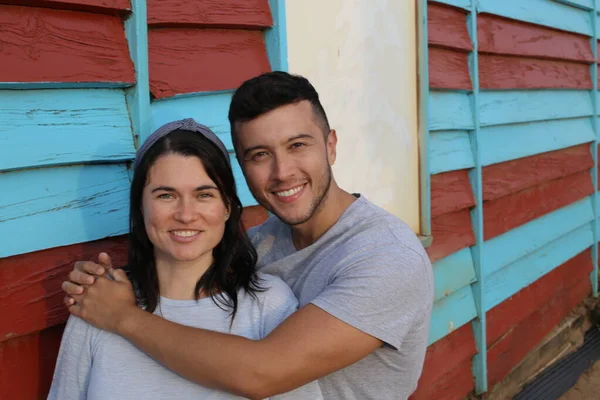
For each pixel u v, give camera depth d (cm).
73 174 159
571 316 468
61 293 156
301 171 142
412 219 306
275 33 210
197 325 137
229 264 141
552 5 436
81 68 156
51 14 152
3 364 149
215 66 193
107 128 164
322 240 148
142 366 132
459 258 333
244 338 123
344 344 125
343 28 260
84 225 160
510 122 380
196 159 133
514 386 382
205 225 134
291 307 141
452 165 325
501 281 371
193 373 122
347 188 268
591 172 500
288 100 139
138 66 167
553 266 433
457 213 335
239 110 141
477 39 347
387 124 288
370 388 145
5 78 141
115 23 166
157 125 178
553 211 439
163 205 133
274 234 172
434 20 311
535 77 412
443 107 321
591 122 500
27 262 151
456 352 330
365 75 273
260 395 120
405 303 133
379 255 134
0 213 144
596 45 495
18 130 146
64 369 138
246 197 204
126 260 171
